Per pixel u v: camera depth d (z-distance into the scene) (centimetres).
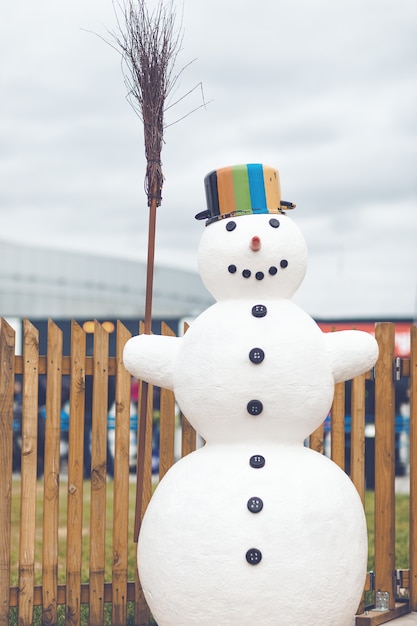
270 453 508
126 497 658
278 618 480
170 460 671
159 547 503
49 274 3347
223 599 481
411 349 698
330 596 488
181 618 495
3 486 629
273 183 544
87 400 1508
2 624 627
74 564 645
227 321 517
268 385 502
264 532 481
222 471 500
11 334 632
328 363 526
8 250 3275
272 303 526
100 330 655
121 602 655
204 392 510
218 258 527
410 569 695
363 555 510
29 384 637
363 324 1586
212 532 485
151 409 667
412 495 697
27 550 637
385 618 658
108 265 3459
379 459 684
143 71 581
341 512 498
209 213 555
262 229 524
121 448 658
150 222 573
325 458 529
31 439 638
